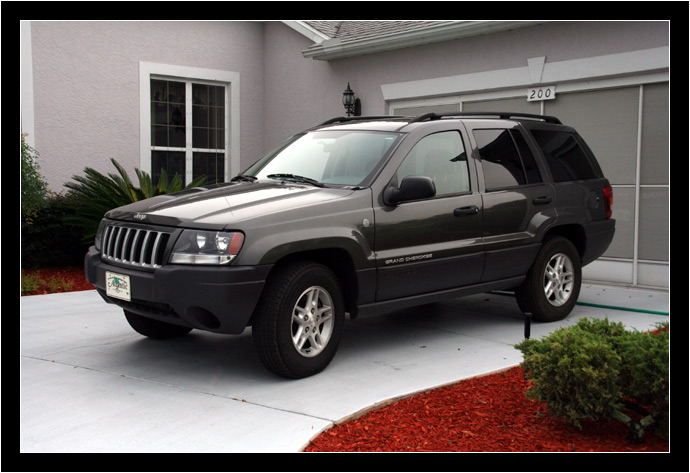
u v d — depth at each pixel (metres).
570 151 6.93
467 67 9.72
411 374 4.82
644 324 6.41
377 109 11.05
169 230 4.59
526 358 3.85
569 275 6.68
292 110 12.53
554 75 8.72
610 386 3.59
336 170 5.51
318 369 4.79
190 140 12.29
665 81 7.86
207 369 4.97
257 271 4.38
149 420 3.91
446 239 5.54
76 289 8.37
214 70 12.35
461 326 6.41
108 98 11.09
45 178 10.17
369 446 3.55
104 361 5.17
